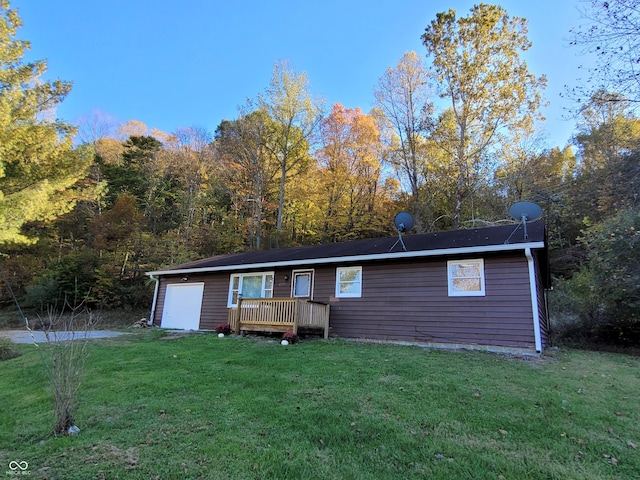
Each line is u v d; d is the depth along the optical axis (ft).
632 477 10.07
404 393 16.80
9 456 10.98
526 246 28.04
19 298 70.49
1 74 34.45
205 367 22.26
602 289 35.65
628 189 35.29
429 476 9.98
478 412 14.46
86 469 10.15
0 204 30.99
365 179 76.69
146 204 86.74
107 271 69.46
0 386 19.16
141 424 13.30
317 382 18.65
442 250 31.14
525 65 59.00
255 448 11.43
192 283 49.80
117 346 30.17
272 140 78.54
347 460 10.76
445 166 65.92
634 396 16.88
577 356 27.53
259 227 76.33
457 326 30.50
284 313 33.88
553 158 67.26
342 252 38.78
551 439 12.21
